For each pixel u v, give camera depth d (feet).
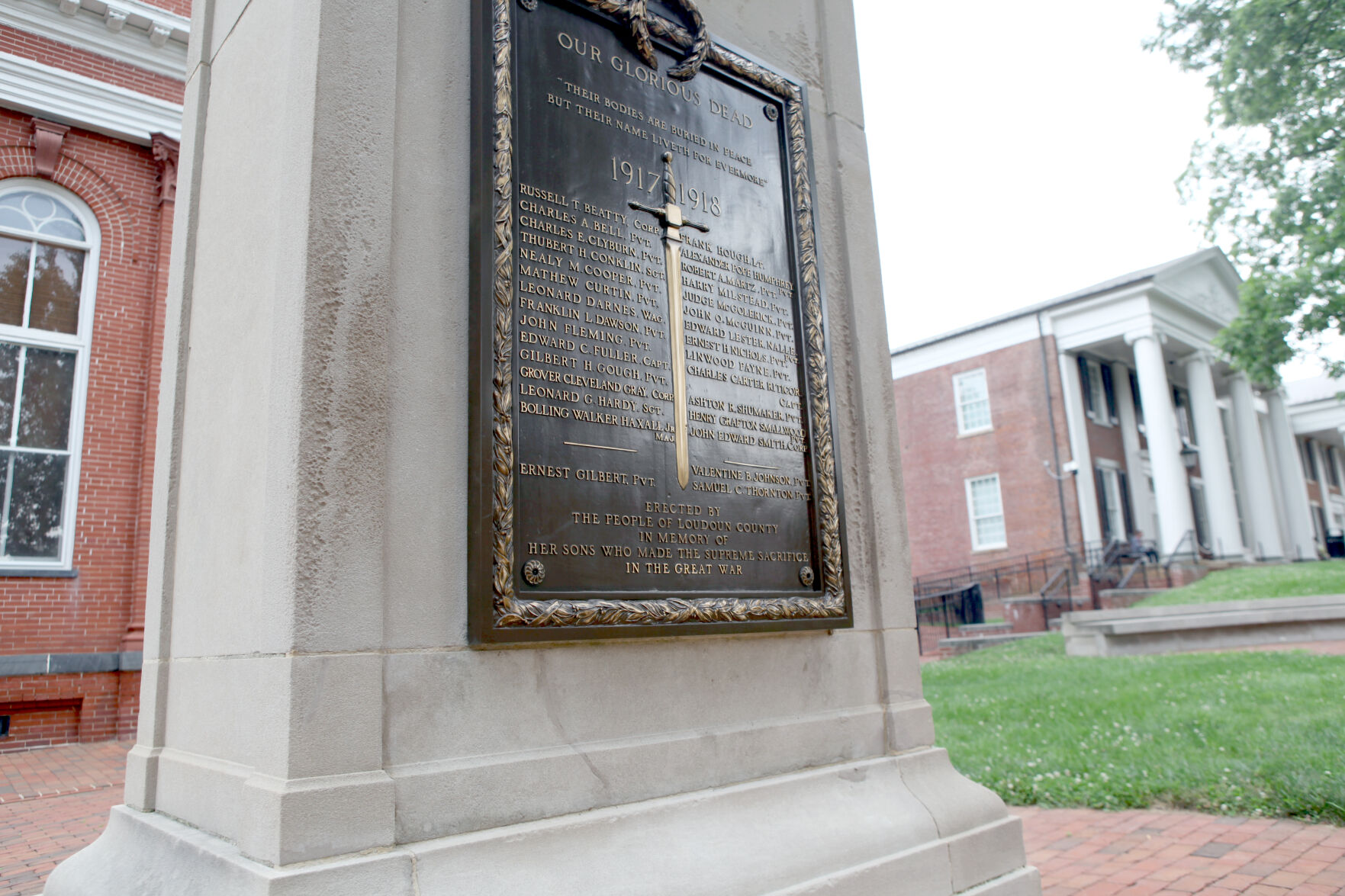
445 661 8.83
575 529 9.81
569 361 10.12
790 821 10.89
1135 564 68.64
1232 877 13.85
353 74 9.27
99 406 34.81
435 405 9.29
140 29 37.22
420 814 8.32
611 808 9.61
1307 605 46.34
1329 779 17.44
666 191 11.65
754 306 12.48
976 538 82.53
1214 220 54.19
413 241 9.48
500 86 9.99
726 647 11.35
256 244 9.84
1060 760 21.43
